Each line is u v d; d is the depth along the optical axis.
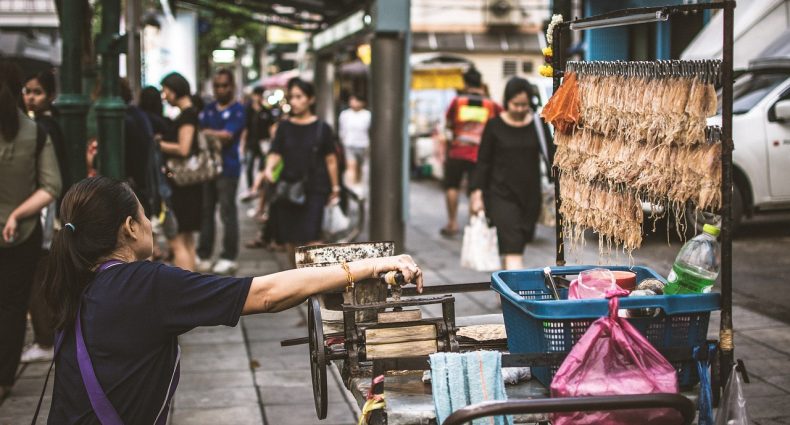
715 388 2.93
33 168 5.77
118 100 7.40
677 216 3.02
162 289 2.91
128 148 8.16
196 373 6.48
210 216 10.55
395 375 3.27
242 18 14.85
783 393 5.74
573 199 3.65
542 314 2.95
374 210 10.64
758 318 7.65
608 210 3.38
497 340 3.63
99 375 2.86
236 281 2.99
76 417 2.88
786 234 11.74
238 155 10.31
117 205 3.01
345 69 24.31
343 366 3.41
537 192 7.84
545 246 11.57
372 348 3.29
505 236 7.75
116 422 2.86
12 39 22.17
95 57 8.53
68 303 2.93
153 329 2.90
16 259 5.77
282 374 6.47
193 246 9.37
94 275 2.98
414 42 35.97
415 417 2.88
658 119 3.02
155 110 9.23
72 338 2.93
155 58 24.30
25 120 5.77
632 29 18.27
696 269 3.20
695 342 2.99
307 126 8.70
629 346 2.80
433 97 24.84
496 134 7.78
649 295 3.04
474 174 7.93
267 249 12.16
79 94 7.20
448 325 3.35
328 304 3.89
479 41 36.34
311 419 5.54
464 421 2.59
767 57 12.47
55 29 24.42
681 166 2.93
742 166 11.52
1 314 5.78
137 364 2.88
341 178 10.45
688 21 16.50
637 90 3.15
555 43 3.91
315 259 4.11
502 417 2.93
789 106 11.54
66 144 7.17
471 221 9.16
